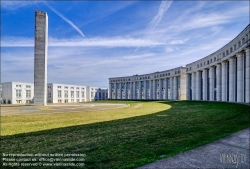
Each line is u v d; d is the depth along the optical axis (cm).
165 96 8325
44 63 4266
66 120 1600
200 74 5931
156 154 626
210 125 1145
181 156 587
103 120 1569
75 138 913
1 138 938
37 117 1850
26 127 1257
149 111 2380
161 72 8656
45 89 4325
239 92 3638
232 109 2069
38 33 4234
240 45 3616
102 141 835
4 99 8825
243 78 3609
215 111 1980
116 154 638
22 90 9150
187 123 1259
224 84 4428
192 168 494
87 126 1269
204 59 5450
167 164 522
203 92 5534
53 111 2611
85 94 11625
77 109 3003
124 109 2892
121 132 1031
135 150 680
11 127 1261
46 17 4341
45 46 4284
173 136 884
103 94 13062
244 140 770
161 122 1359
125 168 502
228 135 858
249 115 1516
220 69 4719
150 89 9462
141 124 1296
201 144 718
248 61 3319
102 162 563
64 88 10081
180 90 7412
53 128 1210
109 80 12125
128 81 10944
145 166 509
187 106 3050
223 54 4444
